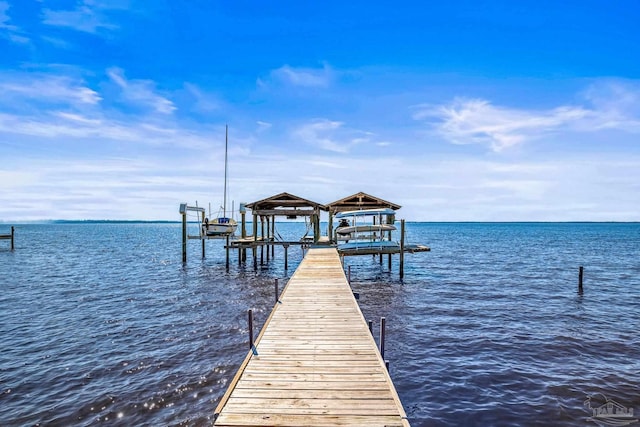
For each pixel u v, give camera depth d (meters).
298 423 5.28
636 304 19.25
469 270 31.05
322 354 7.77
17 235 96.69
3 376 10.24
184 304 18.50
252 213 29.47
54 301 19.11
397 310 17.81
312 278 16.06
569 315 17.00
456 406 9.01
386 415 5.51
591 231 132.00
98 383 9.86
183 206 33.50
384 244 26.14
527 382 10.21
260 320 15.66
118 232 128.50
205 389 9.56
